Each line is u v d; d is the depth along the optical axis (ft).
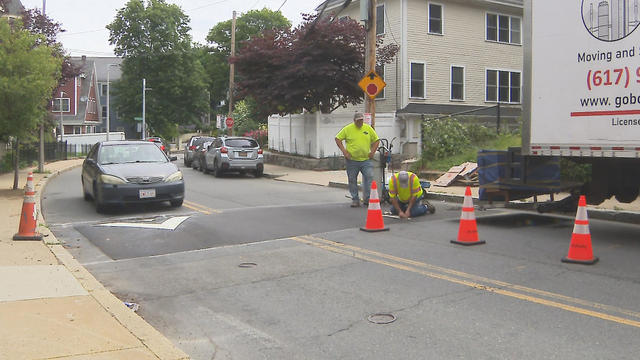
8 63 45.37
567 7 28.76
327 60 75.25
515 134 64.69
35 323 15.92
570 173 41.42
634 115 26.30
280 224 34.04
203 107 211.61
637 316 17.15
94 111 221.87
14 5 79.66
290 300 19.22
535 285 20.59
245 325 16.92
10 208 38.70
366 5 46.14
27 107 47.37
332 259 24.99
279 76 74.59
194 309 18.44
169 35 201.26
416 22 88.17
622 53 26.61
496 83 97.50
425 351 14.69
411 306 18.38
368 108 46.34
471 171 51.75
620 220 34.47
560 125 29.35
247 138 74.84
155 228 32.81
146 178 39.01
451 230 31.53
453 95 92.63
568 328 16.17
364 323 16.89
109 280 21.95
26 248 25.84
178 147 237.66
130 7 198.29
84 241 29.55
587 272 22.33
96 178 39.50
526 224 33.81
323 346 15.20
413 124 81.66
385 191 41.96
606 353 14.34
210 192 53.47
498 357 14.20
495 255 25.40
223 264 24.32
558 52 29.27
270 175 73.20
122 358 13.61
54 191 55.11
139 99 200.85
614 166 29.86
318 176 69.36
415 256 25.35
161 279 22.07
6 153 75.15
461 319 17.08
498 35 97.60
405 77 87.45
